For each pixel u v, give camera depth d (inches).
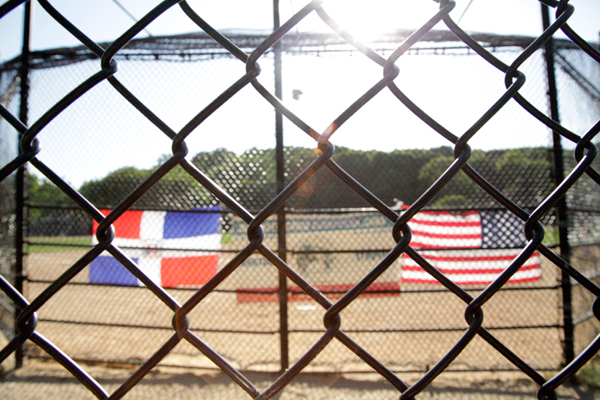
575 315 135.9
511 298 185.8
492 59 27.8
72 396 122.1
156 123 26.1
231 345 156.6
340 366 140.2
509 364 138.7
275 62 137.3
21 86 145.6
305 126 26.0
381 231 156.3
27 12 147.3
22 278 143.9
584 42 27.9
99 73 25.7
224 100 25.9
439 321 173.0
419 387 25.7
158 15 25.7
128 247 150.9
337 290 153.9
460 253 149.3
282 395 124.3
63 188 25.8
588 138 28.0
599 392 120.6
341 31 26.4
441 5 26.7
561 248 137.3
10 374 135.6
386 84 26.4
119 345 155.6
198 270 151.3
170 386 129.2
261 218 25.6
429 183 163.3
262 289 154.1
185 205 155.3
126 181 155.1
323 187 159.2
